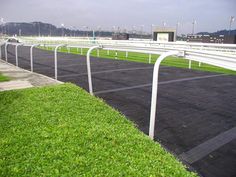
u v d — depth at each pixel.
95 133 4.90
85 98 7.34
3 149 4.21
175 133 5.47
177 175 3.67
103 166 3.81
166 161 4.05
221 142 5.07
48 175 3.54
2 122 5.36
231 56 3.52
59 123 5.40
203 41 28.41
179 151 4.69
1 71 12.66
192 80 11.16
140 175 3.60
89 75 7.95
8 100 6.91
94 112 6.22
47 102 6.79
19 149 4.24
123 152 4.25
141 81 10.77
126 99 7.99
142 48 6.45
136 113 6.69
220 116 6.56
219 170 4.08
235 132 5.55
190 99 8.10
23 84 9.52
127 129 5.33
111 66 15.27
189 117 6.45
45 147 4.31
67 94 7.63
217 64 3.81
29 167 3.72
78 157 4.00
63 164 3.81
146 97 8.25
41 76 11.30
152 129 4.90
